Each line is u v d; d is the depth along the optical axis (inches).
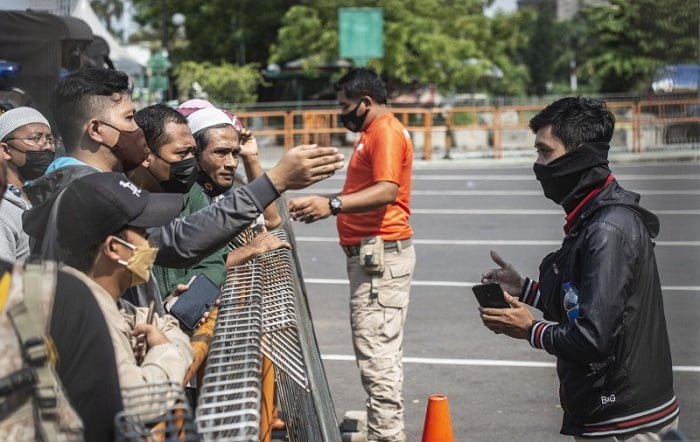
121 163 141.1
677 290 353.1
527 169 1000.9
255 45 1576.0
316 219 209.2
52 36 346.0
